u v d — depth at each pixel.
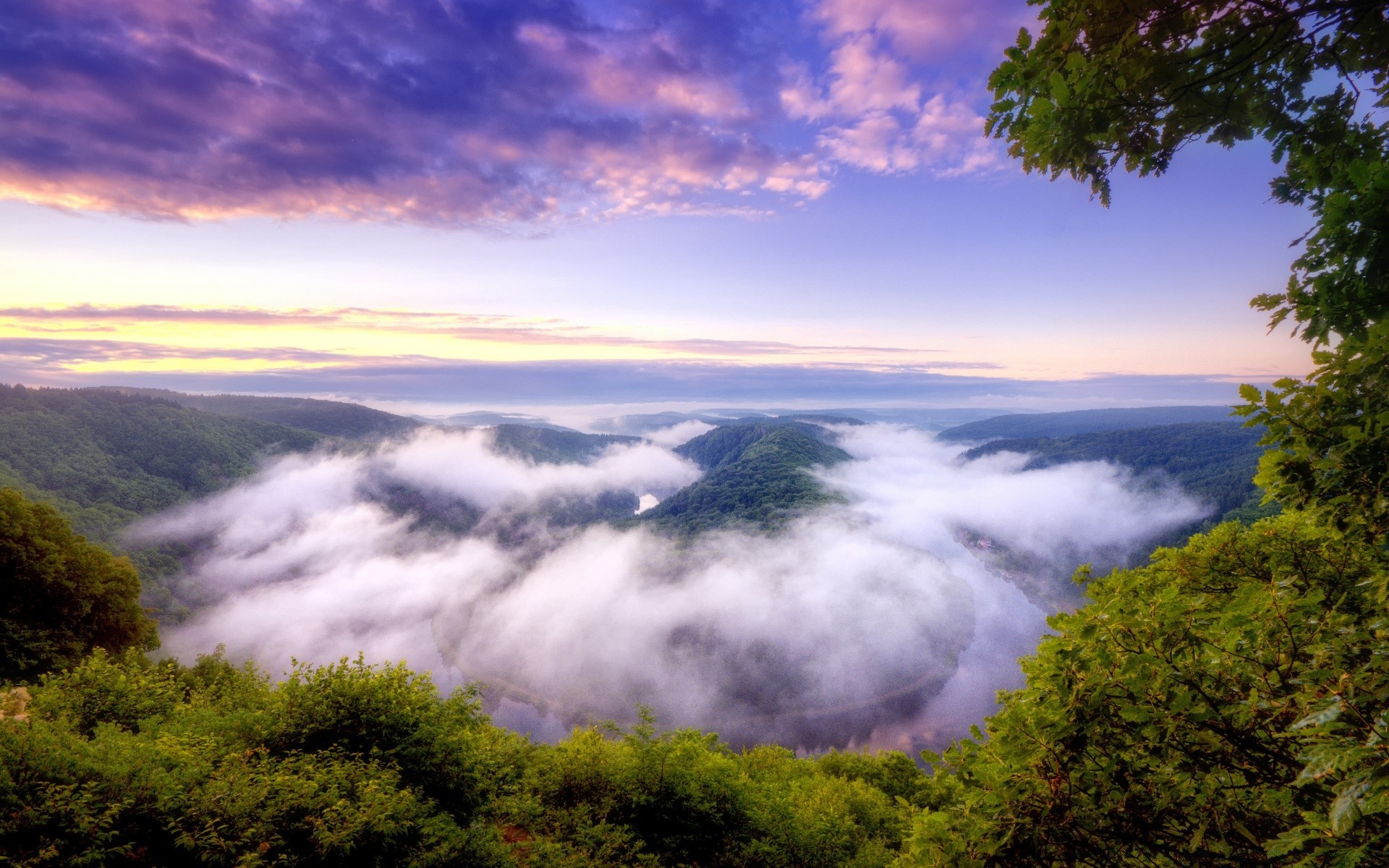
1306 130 3.24
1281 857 2.63
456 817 10.73
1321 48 3.08
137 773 7.66
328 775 9.27
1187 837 2.89
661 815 12.94
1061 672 3.32
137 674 13.15
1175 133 3.40
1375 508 3.31
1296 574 3.93
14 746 7.14
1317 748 2.23
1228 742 2.77
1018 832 3.23
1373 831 2.14
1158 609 3.16
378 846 8.52
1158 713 2.83
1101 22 3.31
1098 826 3.01
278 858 7.46
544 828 11.98
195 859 7.16
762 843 12.97
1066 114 3.36
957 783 3.72
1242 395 3.76
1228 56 3.12
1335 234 2.82
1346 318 3.02
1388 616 2.81
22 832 6.42
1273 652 2.85
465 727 12.29
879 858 14.21
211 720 11.00
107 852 6.54
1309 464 3.55
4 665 26.06
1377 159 2.88
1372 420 3.24
